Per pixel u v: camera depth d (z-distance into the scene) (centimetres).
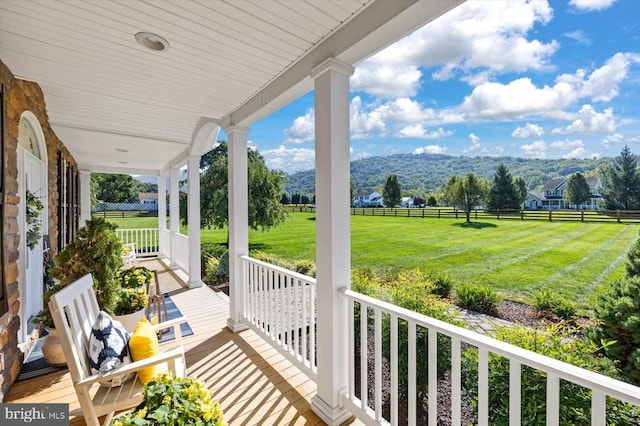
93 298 210
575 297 283
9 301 234
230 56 220
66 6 165
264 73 247
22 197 282
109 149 562
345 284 203
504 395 194
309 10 170
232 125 342
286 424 198
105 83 266
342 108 201
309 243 929
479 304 313
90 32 190
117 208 1833
